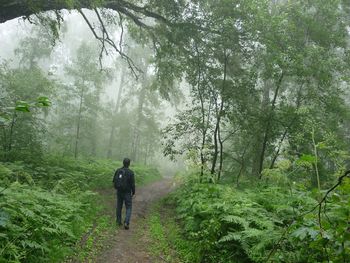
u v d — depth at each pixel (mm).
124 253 7031
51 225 6410
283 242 5273
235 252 6441
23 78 18141
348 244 3598
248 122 14922
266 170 7328
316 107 14039
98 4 14039
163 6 16328
